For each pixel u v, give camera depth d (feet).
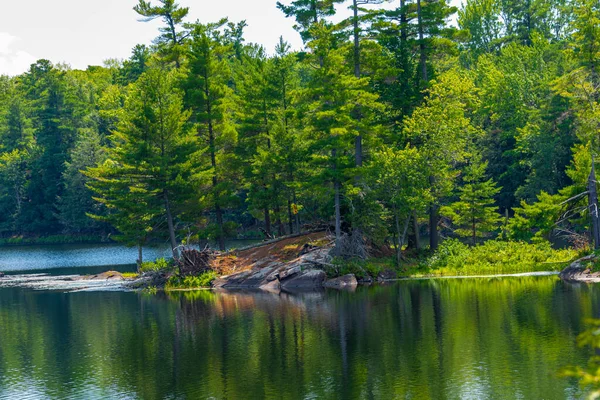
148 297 159.94
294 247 178.40
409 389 77.82
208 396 79.56
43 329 125.18
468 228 213.25
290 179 192.44
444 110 178.81
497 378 79.82
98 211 369.71
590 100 198.70
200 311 134.51
